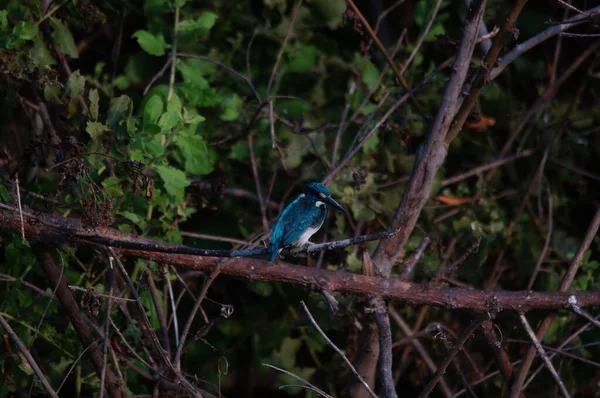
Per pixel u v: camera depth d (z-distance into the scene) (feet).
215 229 39.75
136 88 39.75
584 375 37.70
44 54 33.32
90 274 33.14
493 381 37.70
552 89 41.39
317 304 35.55
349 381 32.22
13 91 33.12
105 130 29.86
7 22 33.68
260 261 29.50
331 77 41.70
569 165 43.16
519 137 43.62
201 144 32.04
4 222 28.35
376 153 38.93
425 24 39.17
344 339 38.86
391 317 39.73
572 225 44.45
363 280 29.01
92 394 34.30
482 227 39.27
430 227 39.17
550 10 43.96
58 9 33.99
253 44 41.01
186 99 35.70
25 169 32.86
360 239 23.22
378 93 39.93
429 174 30.12
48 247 29.71
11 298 32.40
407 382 42.29
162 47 35.14
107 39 42.78
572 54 45.19
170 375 31.68
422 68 44.50
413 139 40.47
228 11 40.81
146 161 30.89
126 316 31.68
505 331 39.65
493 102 42.86
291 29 37.63
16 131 39.47
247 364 41.32
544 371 36.63
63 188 28.50
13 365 32.73
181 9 39.55
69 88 31.37
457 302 28.68
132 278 32.63
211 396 33.32
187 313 40.22
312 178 38.88
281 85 41.34
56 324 34.91
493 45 29.22
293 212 30.96
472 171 40.73
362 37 36.52
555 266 41.34
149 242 28.76
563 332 36.91
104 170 34.27
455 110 30.30
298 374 38.81
